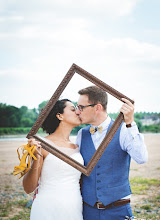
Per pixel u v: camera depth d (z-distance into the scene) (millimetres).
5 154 9234
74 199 2217
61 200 2180
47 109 2076
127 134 2223
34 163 2051
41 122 2068
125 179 2293
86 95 2158
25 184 2145
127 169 2340
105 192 2223
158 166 8789
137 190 6551
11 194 6309
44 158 2273
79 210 2242
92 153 2266
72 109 2203
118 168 2273
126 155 2320
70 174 2260
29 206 5555
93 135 2316
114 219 2213
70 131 2277
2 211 5238
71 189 2246
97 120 2268
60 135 2248
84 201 2314
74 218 2189
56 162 2242
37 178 2158
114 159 2266
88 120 2252
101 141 2279
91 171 2104
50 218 2150
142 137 2146
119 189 2232
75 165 2107
